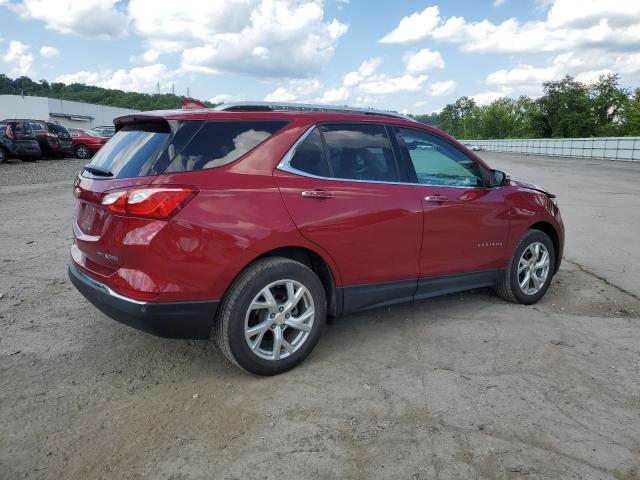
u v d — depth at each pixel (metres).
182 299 3.14
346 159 3.85
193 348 3.99
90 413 3.08
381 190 3.92
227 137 3.39
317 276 3.88
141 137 3.43
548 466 2.62
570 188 14.73
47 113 55.25
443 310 4.86
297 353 3.60
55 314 4.69
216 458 2.67
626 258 6.91
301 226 3.46
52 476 2.53
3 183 14.64
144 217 3.03
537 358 3.85
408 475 2.54
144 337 4.19
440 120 130.75
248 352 3.37
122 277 3.12
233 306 3.28
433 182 4.32
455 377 3.54
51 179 15.77
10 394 3.29
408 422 2.99
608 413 3.11
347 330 4.36
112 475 2.54
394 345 4.07
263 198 3.35
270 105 3.76
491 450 2.74
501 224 4.71
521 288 4.98
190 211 3.10
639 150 28.25
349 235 3.71
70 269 3.80
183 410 3.12
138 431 2.90
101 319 4.57
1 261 6.44
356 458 2.67
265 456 2.68
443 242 4.30
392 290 4.09
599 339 4.22
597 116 68.62
